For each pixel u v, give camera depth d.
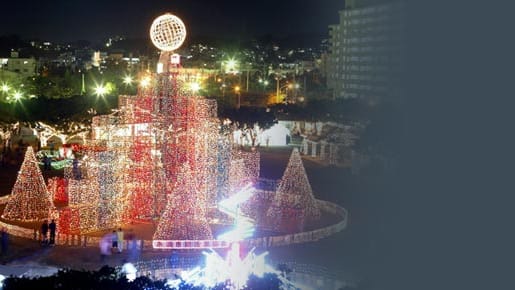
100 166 44.38
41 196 47.56
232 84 172.75
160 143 45.16
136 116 45.66
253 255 34.47
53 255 38.12
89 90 135.75
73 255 38.19
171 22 45.06
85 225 43.66
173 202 40.41
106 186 44.50
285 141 103.81
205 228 40.72
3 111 80.00
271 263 36.03
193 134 45.25
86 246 40.03
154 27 45.06
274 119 97.75
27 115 80.69
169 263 35.94
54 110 82.12
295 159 50.41
